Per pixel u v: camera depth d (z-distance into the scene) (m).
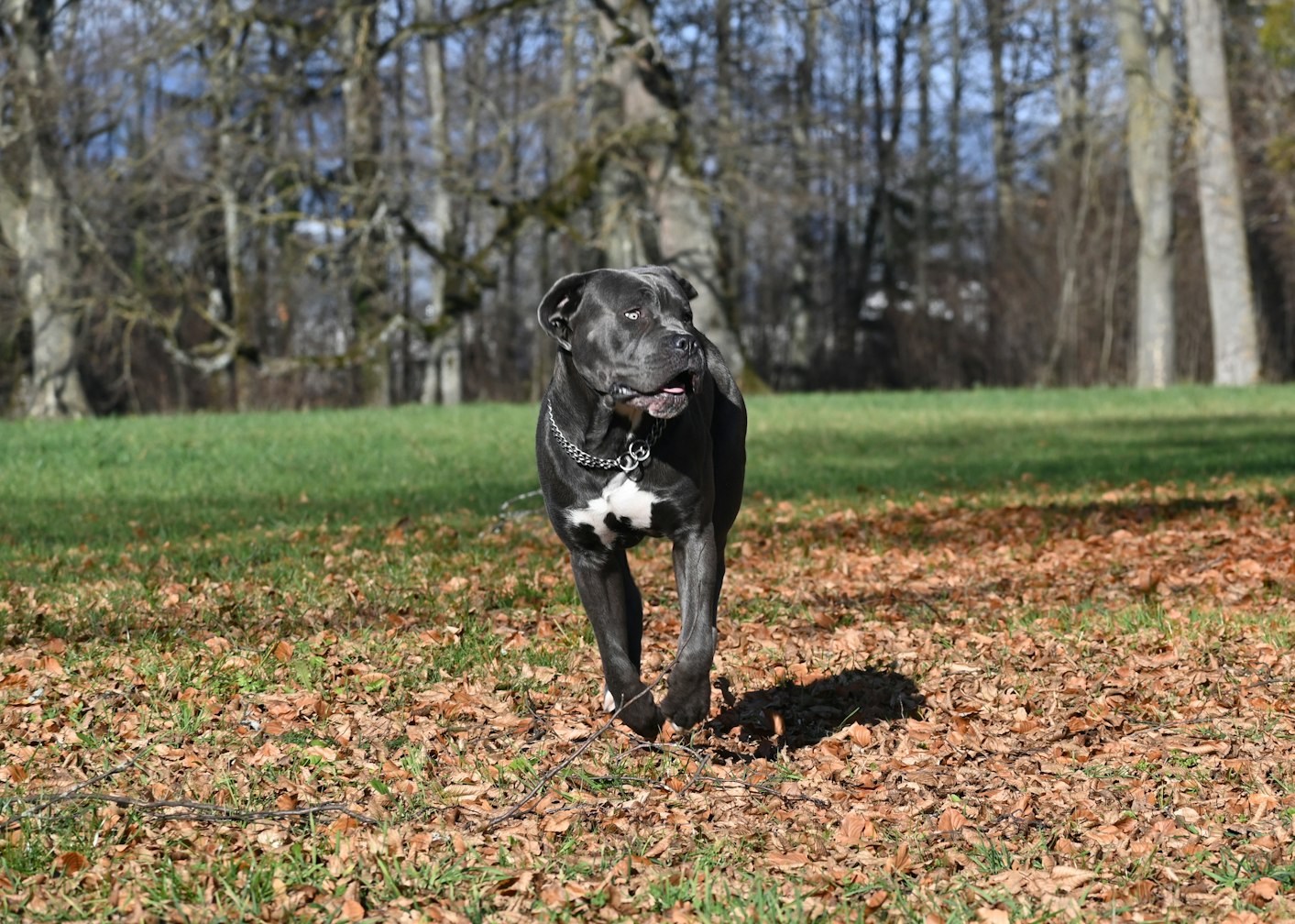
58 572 9.04
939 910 3.87
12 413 34.84
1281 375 44.38
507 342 45.41
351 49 30.22
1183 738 5.35
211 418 25.06
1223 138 32.44
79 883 4.07
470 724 5.75
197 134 29.56
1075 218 40.84
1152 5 36.06
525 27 39.28
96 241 29.69
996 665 6.66
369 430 21.22
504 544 10.28
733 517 5.83
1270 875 3.98
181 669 6.37
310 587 8.48
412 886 4.04
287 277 35.88
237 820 4.57
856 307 47.28
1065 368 40.91
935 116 48.00
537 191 39.00
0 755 5.27
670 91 28.80
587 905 3.95
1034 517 11.41
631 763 5.28
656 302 5.02
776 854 4.30
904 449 17.83
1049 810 4.68
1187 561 9.24
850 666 6.75
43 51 29.34
